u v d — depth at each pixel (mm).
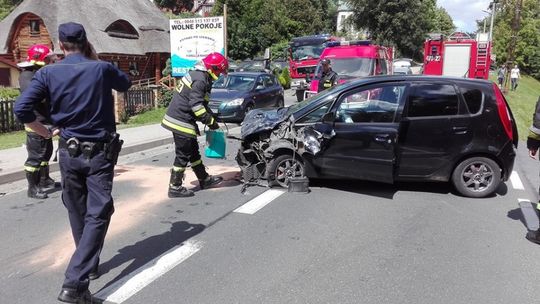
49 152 6535
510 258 4398
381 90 6273
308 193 6414
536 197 6484
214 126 6102
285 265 4176
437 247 4625
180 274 4004
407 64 33688
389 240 4781
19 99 3270
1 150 9297
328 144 6297
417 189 6676
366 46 14203
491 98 6188
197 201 6102
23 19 31078
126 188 6785
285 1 53406
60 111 3400
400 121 6160
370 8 47531
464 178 6312
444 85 6227
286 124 6465
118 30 31797
